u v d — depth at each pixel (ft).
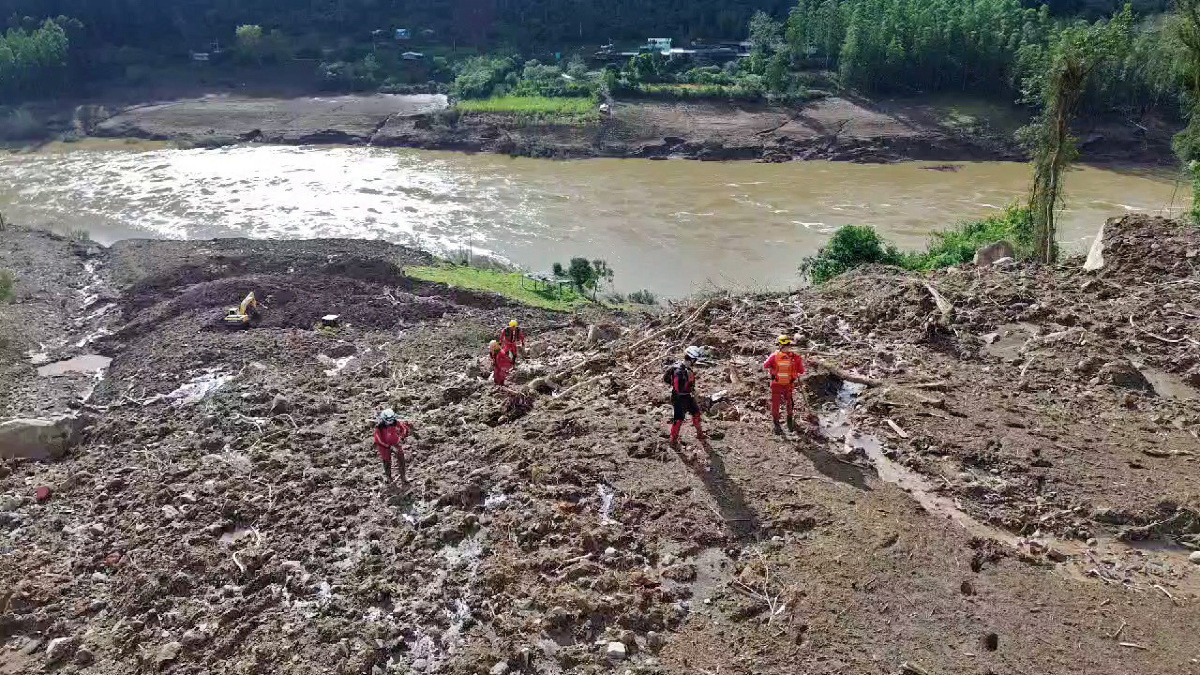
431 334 84.17
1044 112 96.78
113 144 270.87
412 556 40.68
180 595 42.50
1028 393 49.32
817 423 46.73
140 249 140.67
